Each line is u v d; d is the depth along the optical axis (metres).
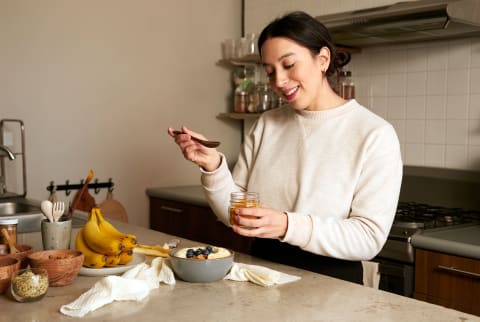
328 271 1.48
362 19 2.44
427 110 2.74
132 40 3.24
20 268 1.29
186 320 1.02
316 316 1.05
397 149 1.49
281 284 1.26
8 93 2.80
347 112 1.56
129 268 1.36
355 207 1.45
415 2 2.35
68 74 3.00
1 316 1.05
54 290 1.22
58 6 2.93
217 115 3.66
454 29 2.36
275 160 1.66
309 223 1.35
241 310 1.08
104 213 3.12
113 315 1.05
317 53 1.50
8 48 2.79
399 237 2.15
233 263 1.35
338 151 1.53
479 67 2.52
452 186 2.62
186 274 1.26
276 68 1.49
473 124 2.55
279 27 1.48
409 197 2.80
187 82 3.51
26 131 2.87
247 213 1.29
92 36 3.07
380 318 1.04
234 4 3.71
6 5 2.77
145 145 3.35
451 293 1.99
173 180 3.51
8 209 2.43
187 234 3.16
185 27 3.47
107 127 3.17
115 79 3.18
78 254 1.32
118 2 3.16
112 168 3.21
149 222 3.42
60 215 1.53
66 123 3.01
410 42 2.78
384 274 2.21
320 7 3.13
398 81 2.85
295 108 1.58
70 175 3.04
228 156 3.77
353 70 3.06
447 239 2.01
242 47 3.49
